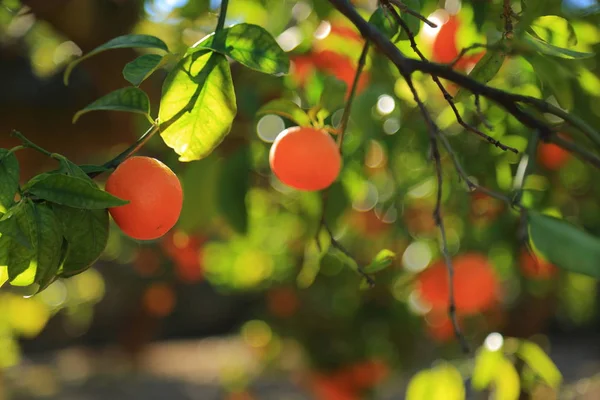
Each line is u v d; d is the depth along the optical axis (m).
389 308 2.79
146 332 6.14
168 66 1.92
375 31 1.27
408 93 1.69
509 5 1.30
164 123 1.20
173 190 1.18
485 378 1.64
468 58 1.49
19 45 2.24
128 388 5.80
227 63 1.21
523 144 1.71
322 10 1.68
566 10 1.49
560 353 6.60
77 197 1.12
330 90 1.66
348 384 2.82
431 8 1.51
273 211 2.57
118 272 5.66
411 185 1.93
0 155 1.12
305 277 2.24
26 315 3.27
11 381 5.72
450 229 2.33
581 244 1.25
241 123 1.83
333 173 1.32
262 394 5.08
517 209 1.29
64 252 1.16
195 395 5.65
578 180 2.29
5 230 1.10
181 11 1.93
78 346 7.02
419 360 2.91
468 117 1.71
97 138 2.14
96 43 1.93
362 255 2.62
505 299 2.82
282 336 2.91
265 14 2.00
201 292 7.78
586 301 3.94
